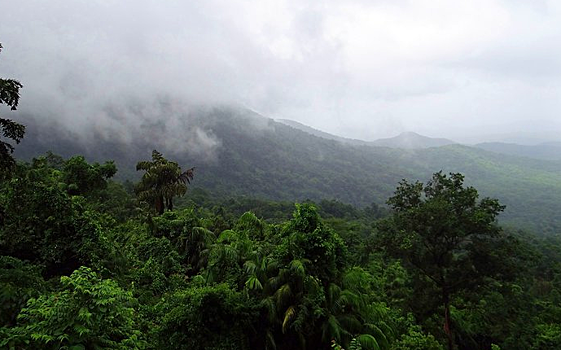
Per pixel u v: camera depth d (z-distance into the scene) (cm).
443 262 2150
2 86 931
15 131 1024
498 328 2330
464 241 2128
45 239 1195
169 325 970
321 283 1130
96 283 559
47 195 1256
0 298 615
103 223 1836
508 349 2217
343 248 1254
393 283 2786
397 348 1273
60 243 1208
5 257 895
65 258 1213
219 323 1003
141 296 1243
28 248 1197
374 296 1822
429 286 2194
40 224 1221
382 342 1133
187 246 1894
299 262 1104
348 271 1281
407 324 1739
